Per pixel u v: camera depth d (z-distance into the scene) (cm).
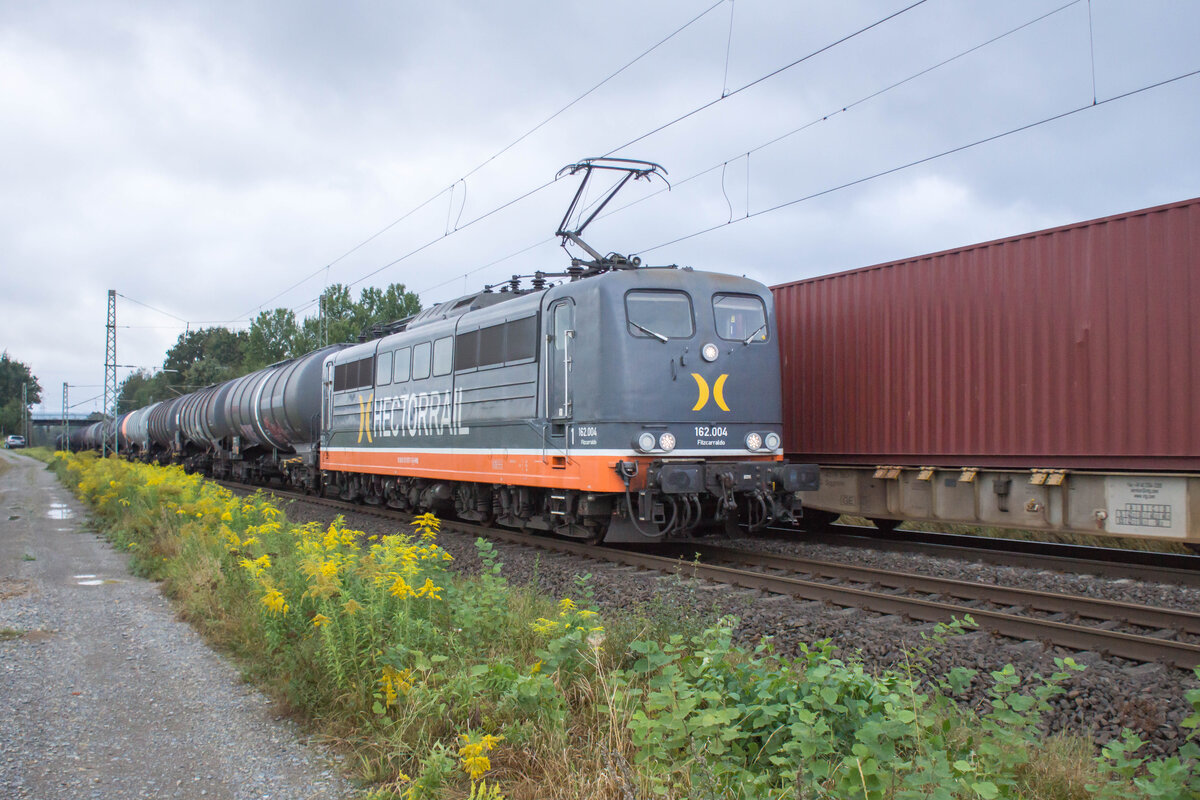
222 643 687
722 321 1095
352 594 580
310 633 581
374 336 1834
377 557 636
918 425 1150
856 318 1238
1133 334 935
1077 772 403
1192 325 888
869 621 716
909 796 312
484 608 637
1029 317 1029
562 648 526
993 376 1064
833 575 928
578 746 434
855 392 1238
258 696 562
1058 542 1345
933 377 1134
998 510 1075
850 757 339
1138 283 931
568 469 1060
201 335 10362
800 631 694
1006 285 1054
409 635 546
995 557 1044
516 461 1168
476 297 1414
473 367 1289
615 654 560
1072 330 988
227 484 2848
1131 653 600
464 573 1032
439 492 1476
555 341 1100
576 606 729
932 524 1521
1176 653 579
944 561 1045
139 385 11019
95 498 2000
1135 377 932
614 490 1013
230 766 449
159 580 998
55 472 4319
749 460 1094
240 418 2558
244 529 1097
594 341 1034
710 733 382
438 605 615
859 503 1252
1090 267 973
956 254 1110
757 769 389
